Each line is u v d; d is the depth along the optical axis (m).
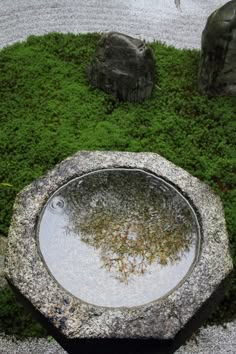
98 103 2.43
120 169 1.90
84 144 2.28
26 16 2.92
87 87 2.49
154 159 1.92
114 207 1.84
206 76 2.44
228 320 1.90
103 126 2.34
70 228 1.78
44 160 2.24
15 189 2.15
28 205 1.80
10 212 2.09
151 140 2.31
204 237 1.75
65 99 2.45
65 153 2.25
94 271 1.70
